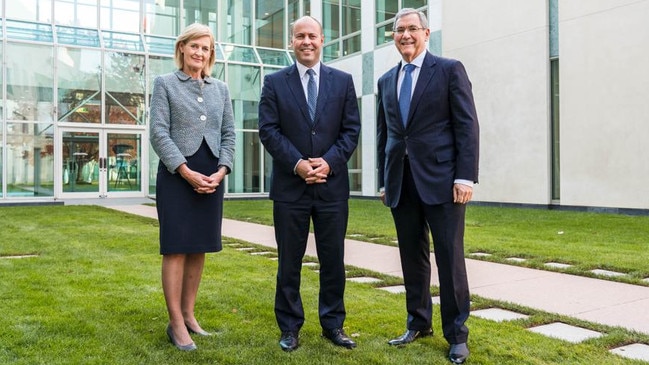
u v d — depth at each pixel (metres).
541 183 12.16
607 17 10.84
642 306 3.97
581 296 4.30
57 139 15.85
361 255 6.41
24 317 3.55
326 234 3.17
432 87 3.01
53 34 16.09
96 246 6.94
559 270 5.29
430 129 3.03
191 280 3.35
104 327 3.39
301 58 3.16
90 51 16.42
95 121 16.45
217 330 3.41
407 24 3.04
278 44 19.91
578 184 11.45
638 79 10.37
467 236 7.68
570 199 11.61
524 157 12.51
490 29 13.20
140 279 4.84
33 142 15.56
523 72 12.48
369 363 2.80
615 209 10.79
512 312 3.86
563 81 11.66
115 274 5.07
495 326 3.41
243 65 18.47
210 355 2.90
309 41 3.14
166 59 17.58
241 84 18.42
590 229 8.28
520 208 12.39
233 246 7.21
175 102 3.15
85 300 4.05
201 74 3.35
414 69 3.12
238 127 18.30
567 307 3.97
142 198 16.83
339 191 3.19
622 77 10.62
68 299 4.08
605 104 10.91
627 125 10.56
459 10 14.01
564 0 11.59
